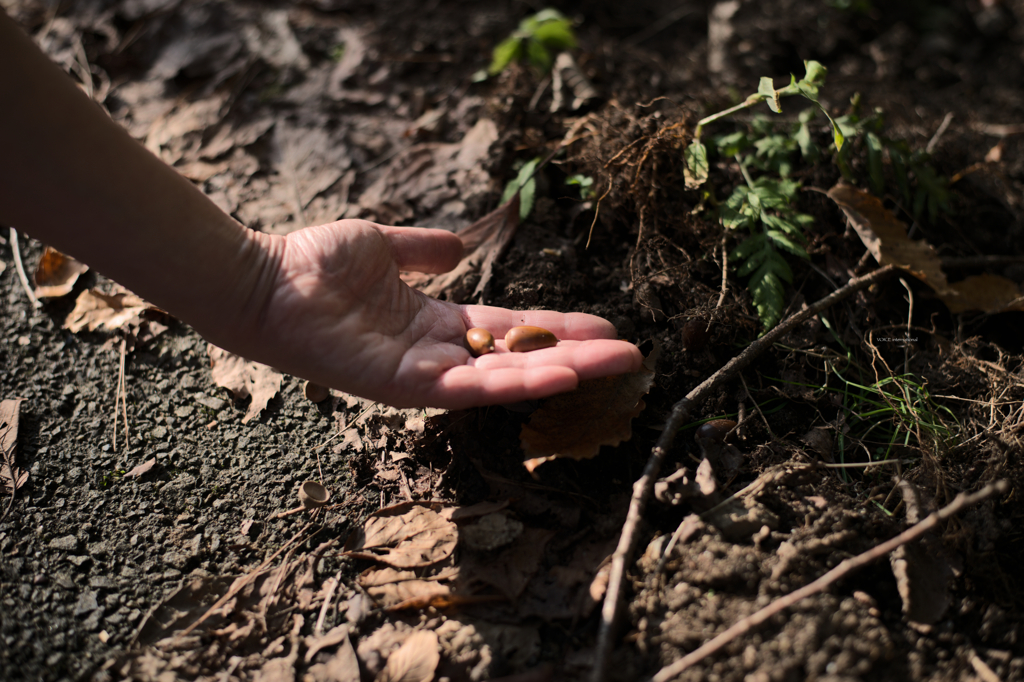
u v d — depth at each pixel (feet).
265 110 2.85
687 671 1.92
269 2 3.12
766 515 2.07
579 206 2.51
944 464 2.19
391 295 2.17
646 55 3.00
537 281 2.38
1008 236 2.58
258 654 2.02
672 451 2.18
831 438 2.23
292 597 2.08
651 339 2.31
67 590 2.09
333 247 2.10
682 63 2.99
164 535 2.16
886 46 3.14
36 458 2.25
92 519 2.18
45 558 2.12
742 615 1.97
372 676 1.99
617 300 2.38
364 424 2.30
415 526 2.14
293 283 2.06
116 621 2.06
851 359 2.33
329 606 2.07
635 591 2.02
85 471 2.24
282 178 2.70
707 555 2.02
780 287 2.30
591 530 2.11
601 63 2.87
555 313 2.22
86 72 2.92
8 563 2.11
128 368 2.39
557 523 2.12
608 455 2.17
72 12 3.07
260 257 2.07
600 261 2.46
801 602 1.96
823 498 2.10
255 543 2.16
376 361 2.06
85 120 1.90
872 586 2.02
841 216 2.48
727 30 3.11
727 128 2.63
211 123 2.82
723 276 2.34
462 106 2.82
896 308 2.43
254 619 2.06
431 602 2.05
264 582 2.10
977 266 2.52
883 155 2.53
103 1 3.09
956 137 2.78
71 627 2.05
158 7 3.08
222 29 3.04
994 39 3.28
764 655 1.93
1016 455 2.14
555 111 2.69
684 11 3.26
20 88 1.85
